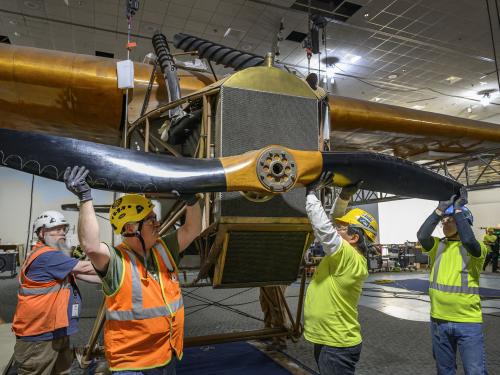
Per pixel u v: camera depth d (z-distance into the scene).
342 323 2.11
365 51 10.83
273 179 2.03
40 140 1.68
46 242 2.58
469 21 9.40
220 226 2.39
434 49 10.71
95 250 1.61
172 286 1.83
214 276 2.67
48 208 13.94
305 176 2.12
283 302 4.03
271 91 2.54
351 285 2.11
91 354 3.33
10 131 1.64
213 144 2.53
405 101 14.76
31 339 2.38
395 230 18.25
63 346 2.50
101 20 9.30
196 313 6.00
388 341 4.46
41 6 8.77
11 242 13.53
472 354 2.48
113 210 1.82
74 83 4.13
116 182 1.78
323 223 2.06
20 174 13.88
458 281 2.57
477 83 12.96
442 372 2.65
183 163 1.93
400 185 2.46
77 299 2.62
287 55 10.95
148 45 10.51
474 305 2.53
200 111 2.70
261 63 3.35
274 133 2.52
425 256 14.28
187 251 3.22
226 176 1.96
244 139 2.44
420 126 6.25
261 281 2.78
